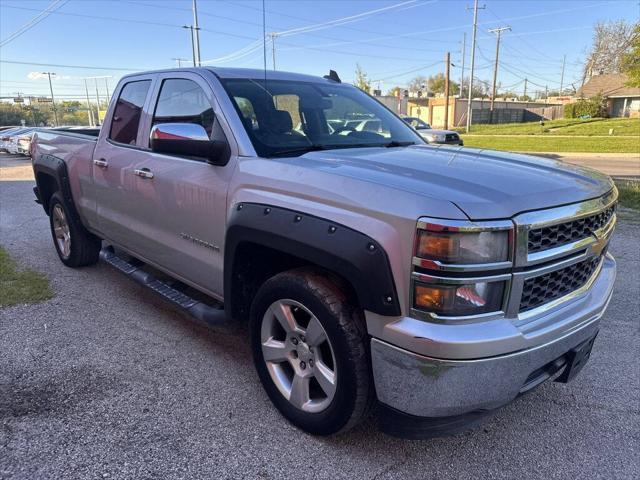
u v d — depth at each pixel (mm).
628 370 3320
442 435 2166
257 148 2807
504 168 2502
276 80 3477
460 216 1911
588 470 2398
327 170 2391
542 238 2088
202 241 3092
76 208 4848
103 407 2820
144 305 4309
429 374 1975
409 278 1991
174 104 3471
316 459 2434
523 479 2338
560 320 2227
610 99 50406
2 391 2965
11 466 2344
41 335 3715
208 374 3193
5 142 24047
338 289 2320
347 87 4012
